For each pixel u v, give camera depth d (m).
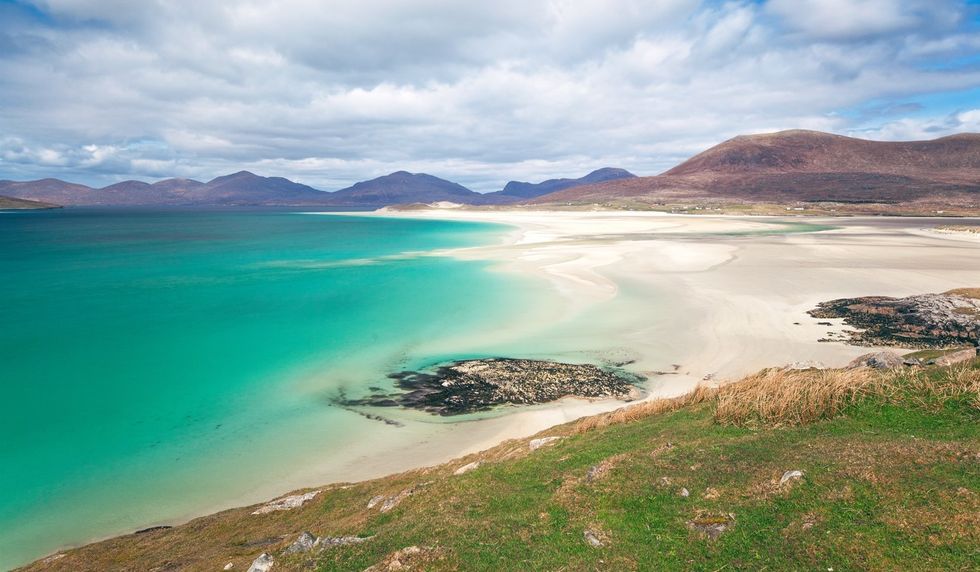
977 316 43.28
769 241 108.38
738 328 42.94
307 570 12.15
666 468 14.21
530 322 46.81
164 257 97.19
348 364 37.69
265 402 31.66
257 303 56.09
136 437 27.62
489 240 125.31
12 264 87.31
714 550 10.72
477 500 14.52
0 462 25.38
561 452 17.56
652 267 72.56
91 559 17.59
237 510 20.62
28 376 35.72
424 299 57.03
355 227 191.88
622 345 39.88
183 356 39.59
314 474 23.98
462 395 31.80
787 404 17.27
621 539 11.58
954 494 10.76
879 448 13.30
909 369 19.12
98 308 54.16
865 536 10.18
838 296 53.31
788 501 11.70
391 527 13.90
